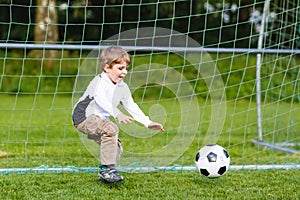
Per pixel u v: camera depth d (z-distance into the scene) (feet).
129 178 16.11
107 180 14.60
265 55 27.55
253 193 14.37
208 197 13.82
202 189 14.78
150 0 59.67
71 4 55.93
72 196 13.67
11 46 17.15
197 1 62.39
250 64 52.34
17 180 15.62
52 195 13.79
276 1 30.35
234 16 63.31
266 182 15.93
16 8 60.49
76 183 15.28
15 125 32.37
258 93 24.70
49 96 54.60
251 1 60.34
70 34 58.18
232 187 15.14
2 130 29.78
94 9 57.41
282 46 26.16
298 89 26.63
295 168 18.28
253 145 25.13
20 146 23.36
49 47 17.54
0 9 60.29
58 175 16.51
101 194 13.92
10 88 55.57
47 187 14.75
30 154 21.25
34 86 55.98
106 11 57.88
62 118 36.76
